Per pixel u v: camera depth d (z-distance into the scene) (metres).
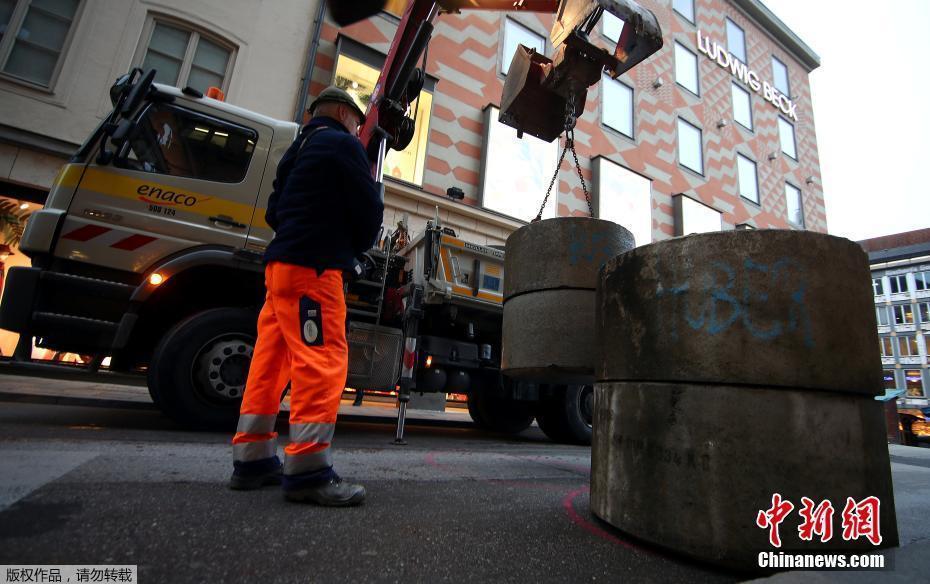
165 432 3.38
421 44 4.48
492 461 3.38
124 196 3.40
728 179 15.39
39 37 6.86
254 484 1.95
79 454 2.32
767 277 1.53
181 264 3.42
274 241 1.89
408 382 4.16
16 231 8.23
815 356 1.49
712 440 1.49
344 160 1.93
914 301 34.53
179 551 1.26
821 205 18.39
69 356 7.44
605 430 1.85
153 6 7.59
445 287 4.46
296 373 1.83
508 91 3.55
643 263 1.78
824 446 1.46
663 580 1.35
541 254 2.47
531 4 4.19
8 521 1.37
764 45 18.59
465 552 1.44
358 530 1.55
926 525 2.11
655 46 2.90
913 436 18.36
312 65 8.54
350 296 4.41
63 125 6.69
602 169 12.02
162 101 3.65
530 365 2.39
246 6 8.37
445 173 9.93
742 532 1.41
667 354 1.63
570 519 1.90
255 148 3.92
